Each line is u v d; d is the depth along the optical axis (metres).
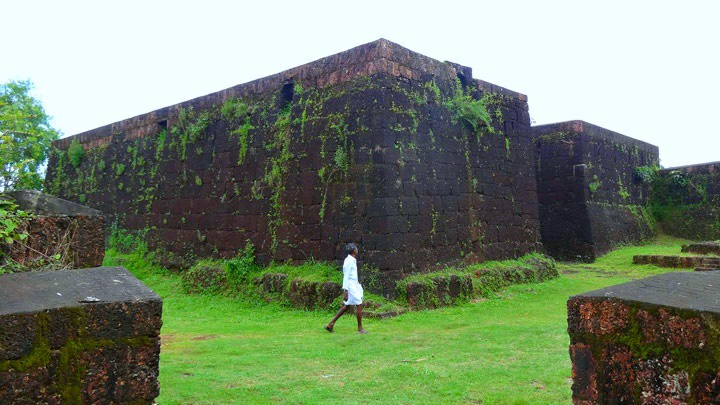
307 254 11.28
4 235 4.32
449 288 10.51
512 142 14.19
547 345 6.46
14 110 5.04
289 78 12.62
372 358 6.20
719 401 1.91
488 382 4.96
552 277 13.84
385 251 9.94
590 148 19.56
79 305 2.42
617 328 2.27
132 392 2.52
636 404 2.18
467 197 12.23
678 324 2.05
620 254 18.70
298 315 10.08
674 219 23.41
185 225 15.16
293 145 11.94
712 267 13.99
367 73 10.70
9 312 2.25
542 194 19.61
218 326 9.40
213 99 15.01
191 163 15.32
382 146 10.24
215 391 4.85
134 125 18.06
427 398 4.59
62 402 2.33
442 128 11.78
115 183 18.38
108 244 17.91
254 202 13.10
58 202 5.01
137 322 2.57
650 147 24.77
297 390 4.95
